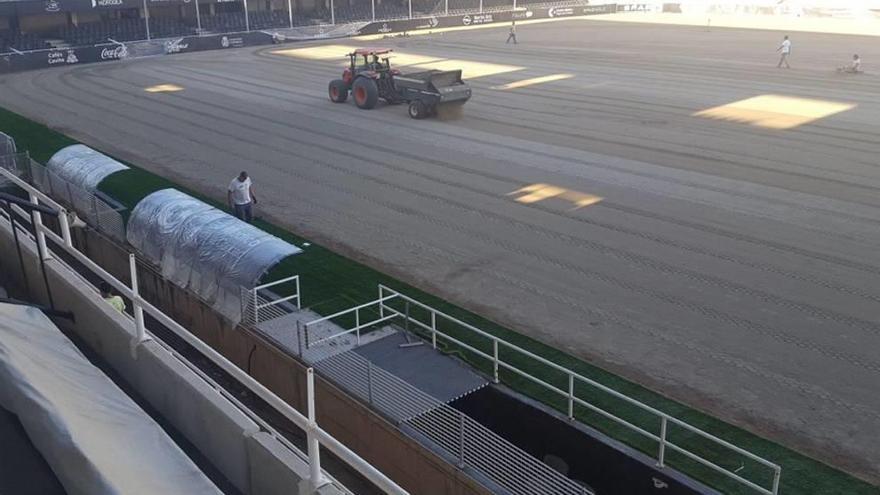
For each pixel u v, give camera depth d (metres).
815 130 25.14
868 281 13.95
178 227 13.23
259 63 43.03
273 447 5.56
